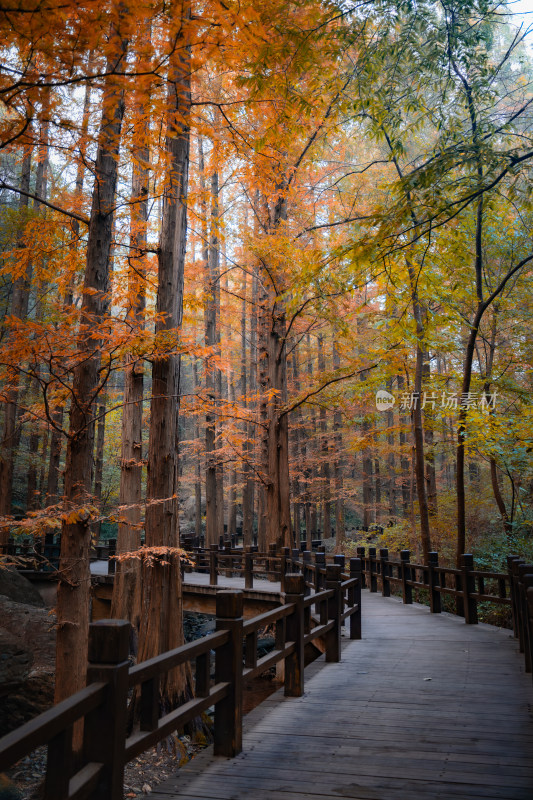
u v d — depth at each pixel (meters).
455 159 7.36
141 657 8.14
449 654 8.04
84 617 6.18
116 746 2.82
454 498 18.19
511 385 14.20
